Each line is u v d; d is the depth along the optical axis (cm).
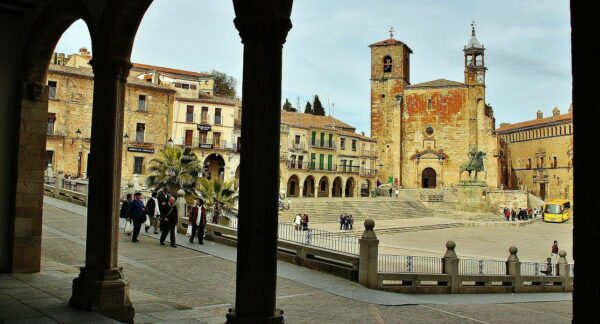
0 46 1095
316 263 1577
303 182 7450
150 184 3384
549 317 1308
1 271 1097
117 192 816
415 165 8669
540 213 7875
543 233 5175
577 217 309
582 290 303
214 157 6406
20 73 1096
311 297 1227
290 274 1490
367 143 8919
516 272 1980
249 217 531
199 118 6200
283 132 7262
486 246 3912
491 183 8225
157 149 5853
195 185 3397
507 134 11344
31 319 705
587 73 307
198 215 1961
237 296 536
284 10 537
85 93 5450
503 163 9594
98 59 802
